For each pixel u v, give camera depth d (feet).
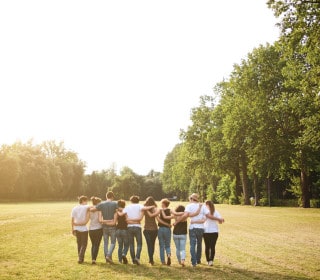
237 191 220.64
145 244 53.36
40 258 39.68
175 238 37.11
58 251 44.75
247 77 150.10
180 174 315.99
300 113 123.65
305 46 73.10
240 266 36.11
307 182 148.25
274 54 143.13
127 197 433.07
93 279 29.91
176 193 417.90
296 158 139.74
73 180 405.80
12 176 301.43
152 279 30.01
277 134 138.41
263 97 142.72
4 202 293.84
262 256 41.78
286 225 78.79
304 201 148.05
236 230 69.10
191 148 214.07
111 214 37.73
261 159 142.10
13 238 55.67
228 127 156.56
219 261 38.83
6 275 31.17
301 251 45.19
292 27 71.36
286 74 119.65
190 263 37.96
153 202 38.27
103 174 467.52
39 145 389.60
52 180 352.69
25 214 107.96
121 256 37.99
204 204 37.88
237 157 189.78
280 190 217.36
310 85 90.48
